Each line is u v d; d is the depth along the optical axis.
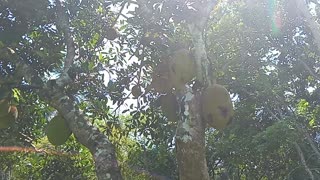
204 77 4.18
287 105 10.41
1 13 5.11
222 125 4.14
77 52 5.91
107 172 3.75
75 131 4.20
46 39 5.49
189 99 3.97
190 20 4.37
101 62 5.97
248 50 9.45
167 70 4.71
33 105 6.39
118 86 5.68
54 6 5.32
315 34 5.09
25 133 6.66
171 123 5.77
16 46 5.27
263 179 11.97
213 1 4.39
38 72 5.57
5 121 5.44
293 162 10.23
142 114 5.82
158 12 4.84
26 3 5.01
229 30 8.81
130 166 9.82
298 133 8.94
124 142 7.91
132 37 5.48
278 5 9.42
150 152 10.09
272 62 10.23
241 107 10.33
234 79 9.27
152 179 10.48
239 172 12.51
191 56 4.38
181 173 3.68
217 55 7.86
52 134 5.13
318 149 9.86
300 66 10.13
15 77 4.79
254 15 9.35
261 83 9.44
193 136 3.76
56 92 4.57
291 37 9.77
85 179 8.62
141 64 5.43
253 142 9.41
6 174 9.98
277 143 8.94
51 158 8.30
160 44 5.09
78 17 5.63
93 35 5.90
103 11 5.75
